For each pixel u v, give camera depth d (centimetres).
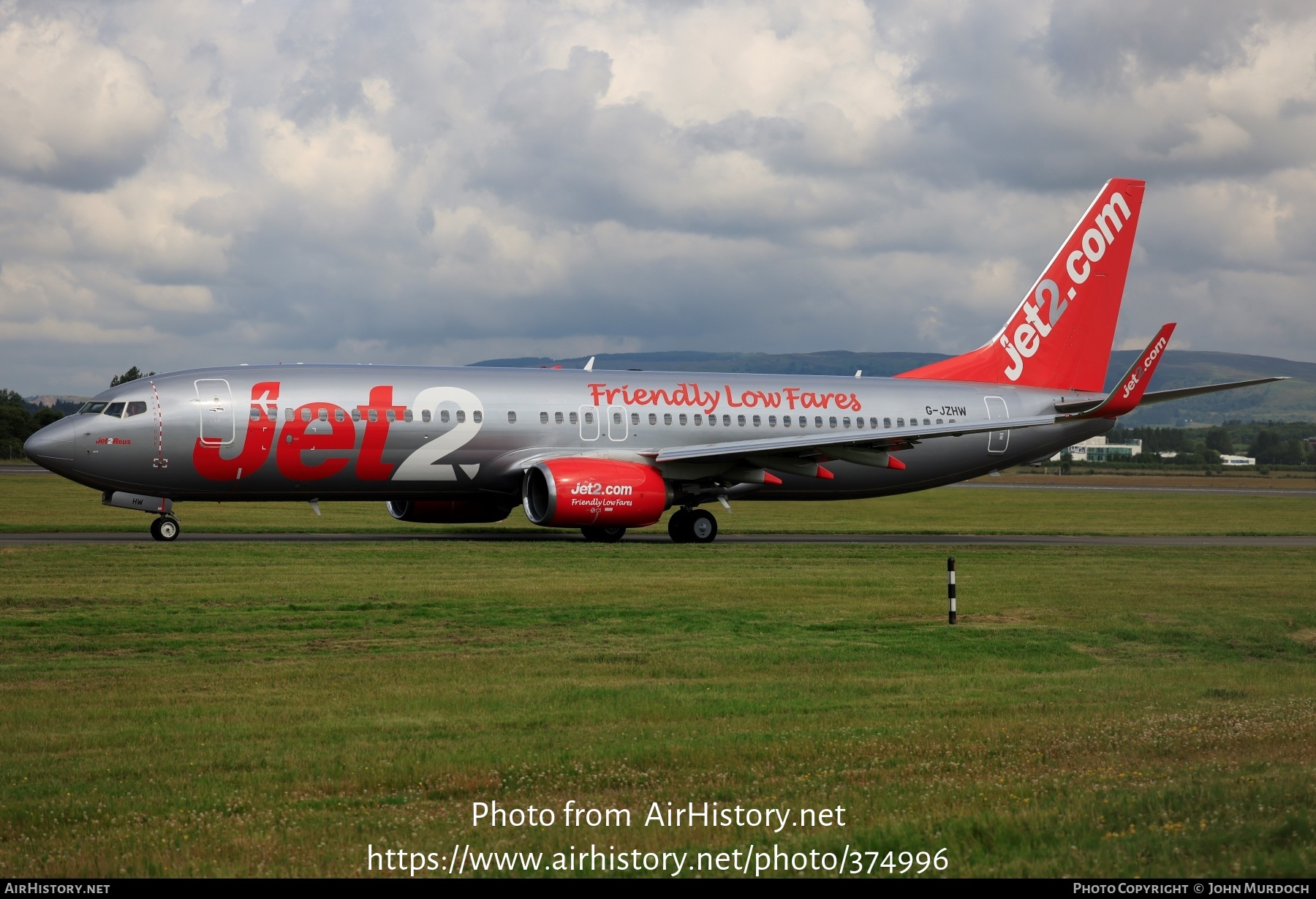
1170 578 3634
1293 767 1324
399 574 3297
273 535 4569
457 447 4353
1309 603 3131
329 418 4197
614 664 2153
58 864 1079
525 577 3300
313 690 1897
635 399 4666
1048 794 1253
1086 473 17888
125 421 4019
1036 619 2809
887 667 2192
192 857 1095
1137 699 1897
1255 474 18900
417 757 1453
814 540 4944
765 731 1630
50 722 1661
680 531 4681
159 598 2800
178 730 1617
